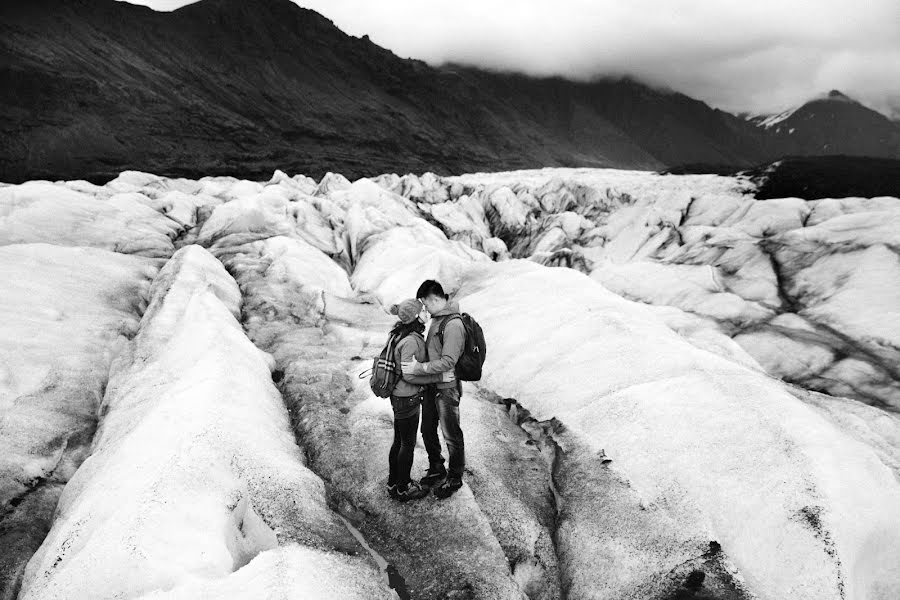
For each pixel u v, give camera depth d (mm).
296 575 3783
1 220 12555
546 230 27812
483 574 4441
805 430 5152
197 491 4527
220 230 15742
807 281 14898
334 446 6117
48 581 3783
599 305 8633
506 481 5645
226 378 6457
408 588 4441
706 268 16562
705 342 9922
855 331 12320
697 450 5289
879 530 4340
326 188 28375
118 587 3570
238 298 10867
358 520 5180
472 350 4812
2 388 6590
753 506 4578
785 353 12203
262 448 5441
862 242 15094
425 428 5109
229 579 3650
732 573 4215
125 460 4898
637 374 6684
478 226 30359
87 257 10883
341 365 8078
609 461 5609
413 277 12133
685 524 4695
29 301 8531
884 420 7684
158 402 5930
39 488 5562
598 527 4969
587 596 4520
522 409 7082
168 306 9000
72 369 7391
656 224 24328
